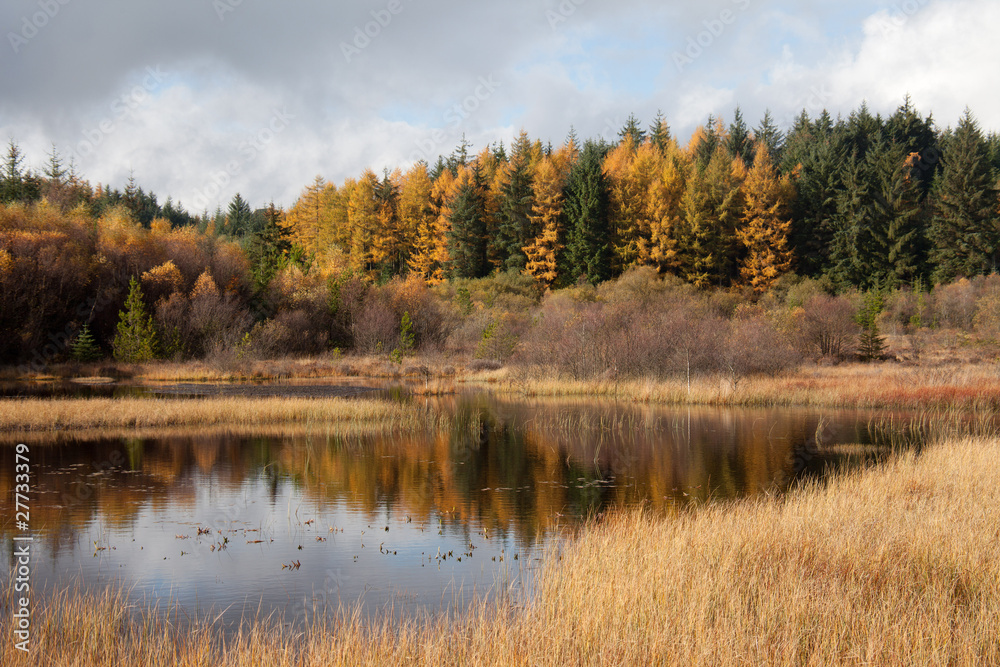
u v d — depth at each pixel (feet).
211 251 172.96
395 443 64.75
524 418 80.07
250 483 48.75
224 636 23.35
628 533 32.58
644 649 19.97
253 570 31.32
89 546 34.83
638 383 103.81
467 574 30.73
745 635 20.76
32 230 137.80
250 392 105.29
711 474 51.52
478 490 46.83
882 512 33.14
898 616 21.91
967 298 154.71
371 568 31.63
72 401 78.23
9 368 125.90
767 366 112.68
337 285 173.37
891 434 68.54
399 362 143.64
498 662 19.60
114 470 52.47
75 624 23.22
